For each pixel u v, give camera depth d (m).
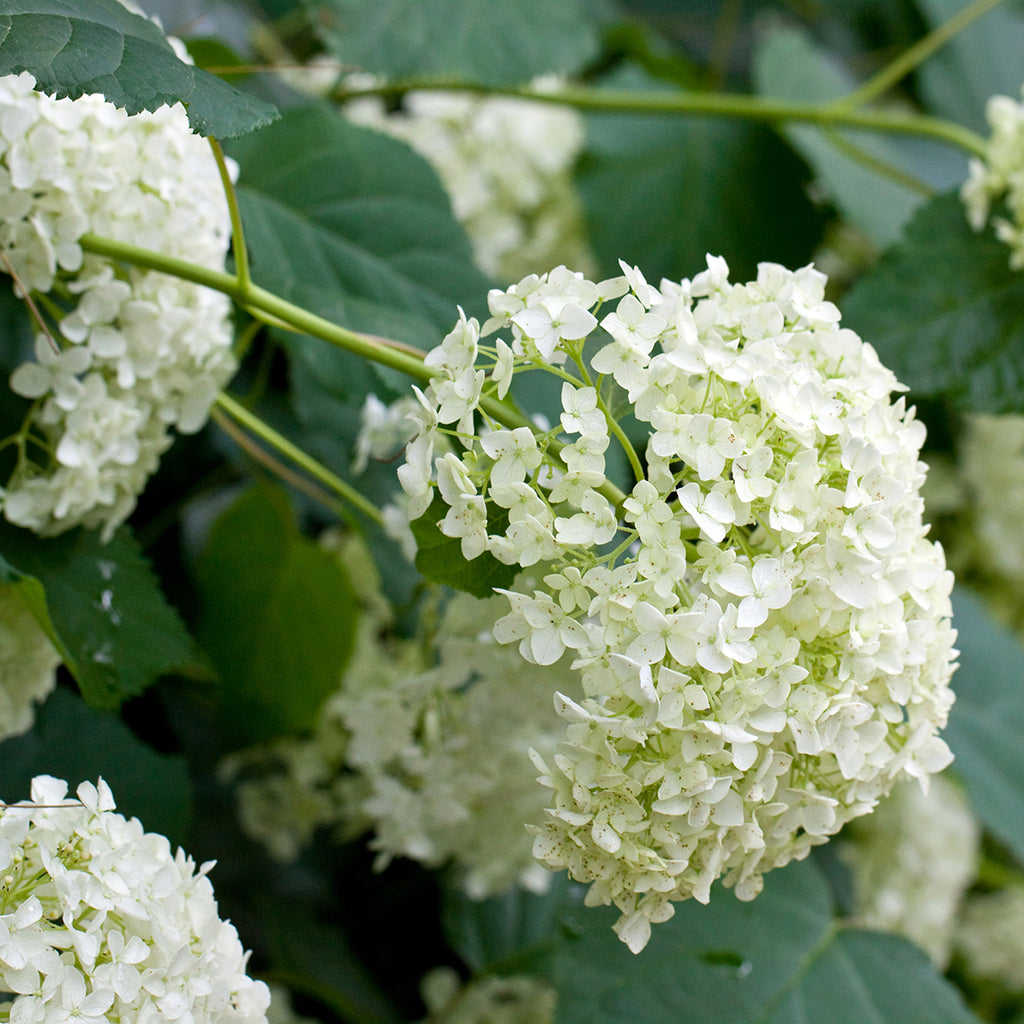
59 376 1.29
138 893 1.21
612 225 1.95
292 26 1.93
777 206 2.02
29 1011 1.18
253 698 1.48
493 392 1.24
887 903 1.82
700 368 1.22
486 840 1.44
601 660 1.20
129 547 1.34
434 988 1.62
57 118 1.28
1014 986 2.27
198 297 1.32
